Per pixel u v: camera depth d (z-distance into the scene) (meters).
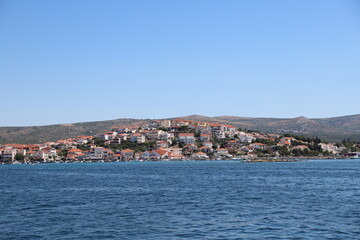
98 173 174.38
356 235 45.56
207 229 48.94
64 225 52.12
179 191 89.38
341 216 56.22
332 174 148.00
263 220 53.94
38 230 49.56
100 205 68.44
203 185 104.38
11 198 79.44
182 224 51.91
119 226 51.16
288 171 172.00
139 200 74.25
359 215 56.78
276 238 44.50
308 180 119.56
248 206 65.94
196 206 66.38
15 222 54.34
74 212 61.56
